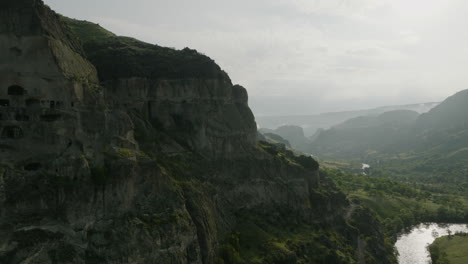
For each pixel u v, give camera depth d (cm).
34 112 5491
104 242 5512
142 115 8912
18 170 5084
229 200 9575
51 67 5647
